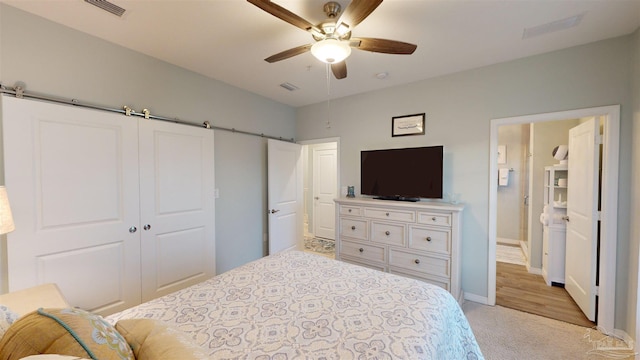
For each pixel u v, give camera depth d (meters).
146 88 2.44
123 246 2.26
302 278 1.66
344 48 1.66
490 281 2.66
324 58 1.74
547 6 1.71
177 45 2.27
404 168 3.06
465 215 2.80
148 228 2.42
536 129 3.47
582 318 2.37
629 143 2.03
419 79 3.04
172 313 1.25
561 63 2.31
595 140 2.23
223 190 3.21
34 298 1.44
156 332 0.87
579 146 2.54
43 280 1.85
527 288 3.03
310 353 0.96
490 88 2.65
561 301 2.71
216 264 3.12
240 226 3.42
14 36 1.77
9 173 1.72
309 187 5.90
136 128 2.33
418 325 1.14
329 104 3.88
